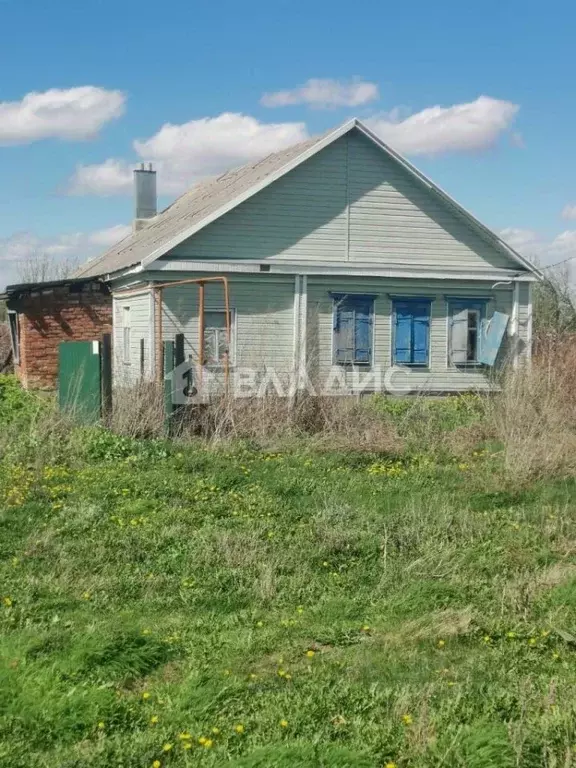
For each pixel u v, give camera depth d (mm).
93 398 14508
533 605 7281
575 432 13977
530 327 25469
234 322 23203
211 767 4660
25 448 12570
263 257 23469
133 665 6023
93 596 7430
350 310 24203
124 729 5176
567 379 15531
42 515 9695
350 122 23516
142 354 22938
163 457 12688
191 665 6082
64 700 5320
